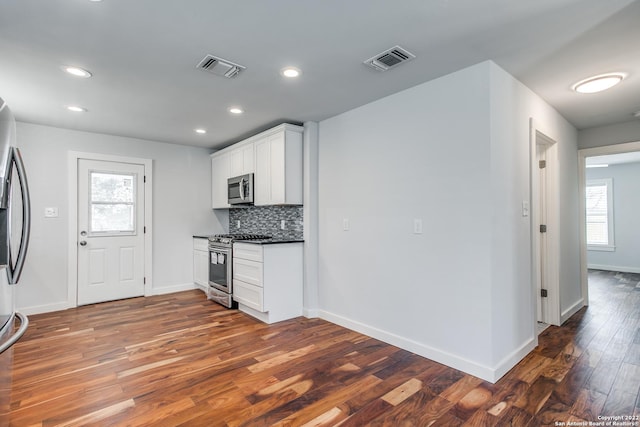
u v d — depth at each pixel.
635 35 2.01
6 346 1.43
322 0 1.67
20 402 2.04
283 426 1.82
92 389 2.20
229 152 4.89
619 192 6.77
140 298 4.65
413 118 2.78
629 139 3.84
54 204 4.09
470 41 2.07
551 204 3.50
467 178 2.41
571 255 3.88
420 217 2.72
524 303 2.72
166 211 5.02
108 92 2.90
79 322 3.59
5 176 1.71
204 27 1.91
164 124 3.94
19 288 3.86
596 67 2.45
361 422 1.86
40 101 3.12
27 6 1.69
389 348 2.87
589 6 1.72
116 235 4.56
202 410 1.97
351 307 3.36
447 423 1.84
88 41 2.06
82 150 4.29
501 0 1.67
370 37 2.03
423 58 2.29
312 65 2.39
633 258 6.60
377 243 3.09
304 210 3.83
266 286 3.55
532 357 2.67
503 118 2.46
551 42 2.09
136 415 1.92
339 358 2.67
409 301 2.81
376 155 3.10
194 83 2.71
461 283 2.45
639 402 2.03
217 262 4.41
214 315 3.86
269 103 3.19
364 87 2.80
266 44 2.10
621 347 2.87
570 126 3.92
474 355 2.37
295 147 3.83
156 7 1.72
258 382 2.29
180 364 2.57
